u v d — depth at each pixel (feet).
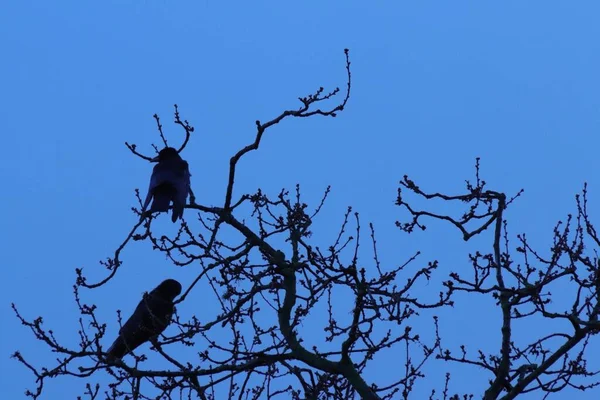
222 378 40.57
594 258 39.14
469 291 39.24
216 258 40.01
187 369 38.93
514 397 40.91
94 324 36.88
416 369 40.93
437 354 41.09
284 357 40.57
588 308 40.68
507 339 41.27
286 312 41.01
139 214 42.83
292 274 41.24
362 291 37.60
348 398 42.45
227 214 41.27
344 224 38.81
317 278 39.78
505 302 41.75
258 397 42.34
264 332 42.16
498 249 41.14
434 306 38.68
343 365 40.40
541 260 40.40
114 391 40.09
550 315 38.99
